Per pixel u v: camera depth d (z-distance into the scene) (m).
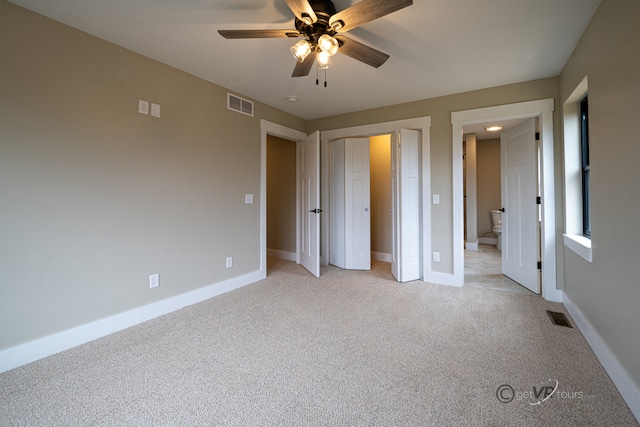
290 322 2.51
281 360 1.93
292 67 2.74
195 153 2.95
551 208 2.96
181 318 2.60
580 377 1.73
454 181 3.45
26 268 1.91
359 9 1.54
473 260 4.95
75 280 2.13
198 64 2.68
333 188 4.51
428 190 3.62
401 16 1.97
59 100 2.03
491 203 6.48
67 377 1.75
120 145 2.36
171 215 2.75
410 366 1.86
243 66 2.73
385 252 4.88
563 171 2.85
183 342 2.17
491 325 2.43
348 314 2.68
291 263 4.69
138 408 1.49
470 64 2.67
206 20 2.04
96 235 2.23
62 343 2.06
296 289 3.40
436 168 3.57
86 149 2.17
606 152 1.77
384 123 3.89
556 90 2.93
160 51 2.45
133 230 2.46
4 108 1.81
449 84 3.14
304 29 1.77
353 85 3.17
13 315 1.86
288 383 1.70
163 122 2.66
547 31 2.14
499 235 5.92
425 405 1.51
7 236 1.83
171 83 2.72
